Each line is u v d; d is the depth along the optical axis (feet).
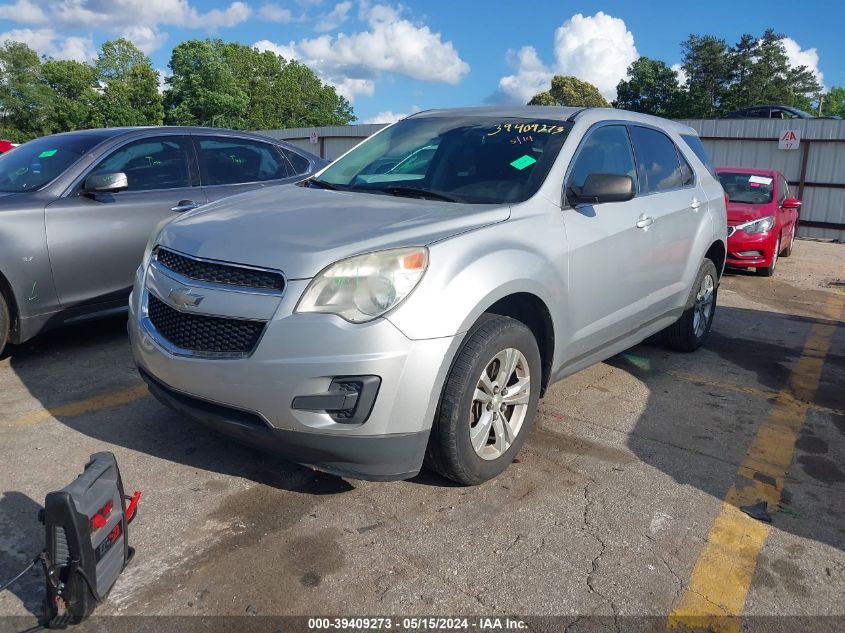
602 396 15.28
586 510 10.42
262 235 10.02
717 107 239.30
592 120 13.88
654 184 15.67
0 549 8.90
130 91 246.47
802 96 249.96
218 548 9.12
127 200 17.06
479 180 12.47
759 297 28.73
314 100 326.03
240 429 9.57
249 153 20.39
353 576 8.66
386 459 9.44
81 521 7.27
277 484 10.81
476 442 10.42
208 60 240.12
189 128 19.30
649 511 10.48
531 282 10.80
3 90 258.98
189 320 9.88
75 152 17.08
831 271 37.50
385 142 14.71
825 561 9.43
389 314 9.10
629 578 8.86
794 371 17.76
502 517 10.12
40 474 10.82
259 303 9.23
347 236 9.73
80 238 16.02
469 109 15.23
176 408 10.27
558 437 12.96
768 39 236.43
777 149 62.03
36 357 16.43
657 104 205.05
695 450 12.72
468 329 9.74
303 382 8.98
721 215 18.47
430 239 9.88
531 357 11.12
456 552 9.23
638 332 15.24
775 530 10.14
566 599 8.41
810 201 61.26
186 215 11.88
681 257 16.34
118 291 16.93
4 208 15.07
